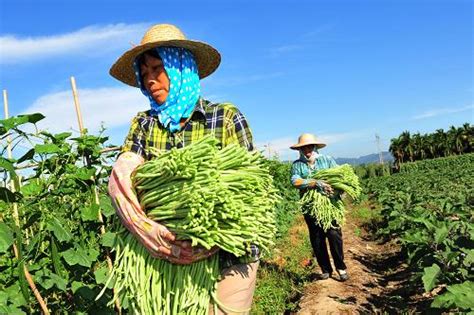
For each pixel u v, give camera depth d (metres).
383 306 6.14
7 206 3.37
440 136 68.00
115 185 2.22
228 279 2.29
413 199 11.11
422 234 5.69
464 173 22.00
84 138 3.96
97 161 4.12
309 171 7.11
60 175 3.81
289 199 15.88
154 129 2.52
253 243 2.30
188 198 2.07
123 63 2.73
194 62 2.51
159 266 2.24
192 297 2.20
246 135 2.49
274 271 7.71
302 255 9.81
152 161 2.17
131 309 2.29
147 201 2.19
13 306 3.17
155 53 2.43
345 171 6.89
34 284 3.35
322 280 7.29
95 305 3.81
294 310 6.32
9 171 3.20
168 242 2.13
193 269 2.22
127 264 2.28
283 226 11.83
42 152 3.52
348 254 9.76
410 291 6.48
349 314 5.82
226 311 2.27
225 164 2.19
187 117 2.46
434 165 56.38
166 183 2.15
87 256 3.69
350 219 16.78
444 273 4.91
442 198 11.63
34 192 3.59
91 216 3.83
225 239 2.08
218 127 2.46
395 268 8.47
